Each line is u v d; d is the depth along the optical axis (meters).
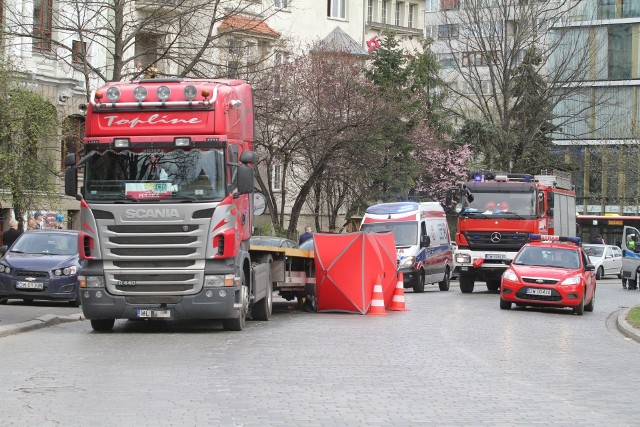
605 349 22.72
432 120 76.25
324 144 60.50
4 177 40.47
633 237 55.91
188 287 23.33
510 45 77.44
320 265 31.52
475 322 28.89
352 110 63.59
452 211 46.00
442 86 78.69
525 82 76.94
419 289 46.56
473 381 16.53
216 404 13.73
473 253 45.56
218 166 23.39
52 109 43.25
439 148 76.19
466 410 13.62
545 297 34.03
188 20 41.22
